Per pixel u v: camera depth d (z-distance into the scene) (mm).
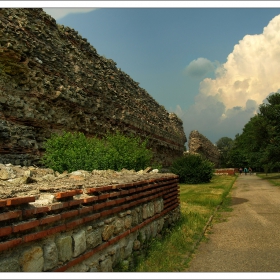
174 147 37000
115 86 23250
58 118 14391
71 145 10977
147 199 6242
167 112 41531
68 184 4750
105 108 19469
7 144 11047
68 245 3600
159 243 6180
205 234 7844
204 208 11930
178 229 7750
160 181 7535
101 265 4234
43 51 14453
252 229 8125
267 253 6012
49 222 3309
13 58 12312
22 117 12312
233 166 65875
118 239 4730
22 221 3064
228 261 5621
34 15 15312
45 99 13664
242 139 64562
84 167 10078
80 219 3803
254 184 24500
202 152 52594
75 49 18312
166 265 5258
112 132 19766
